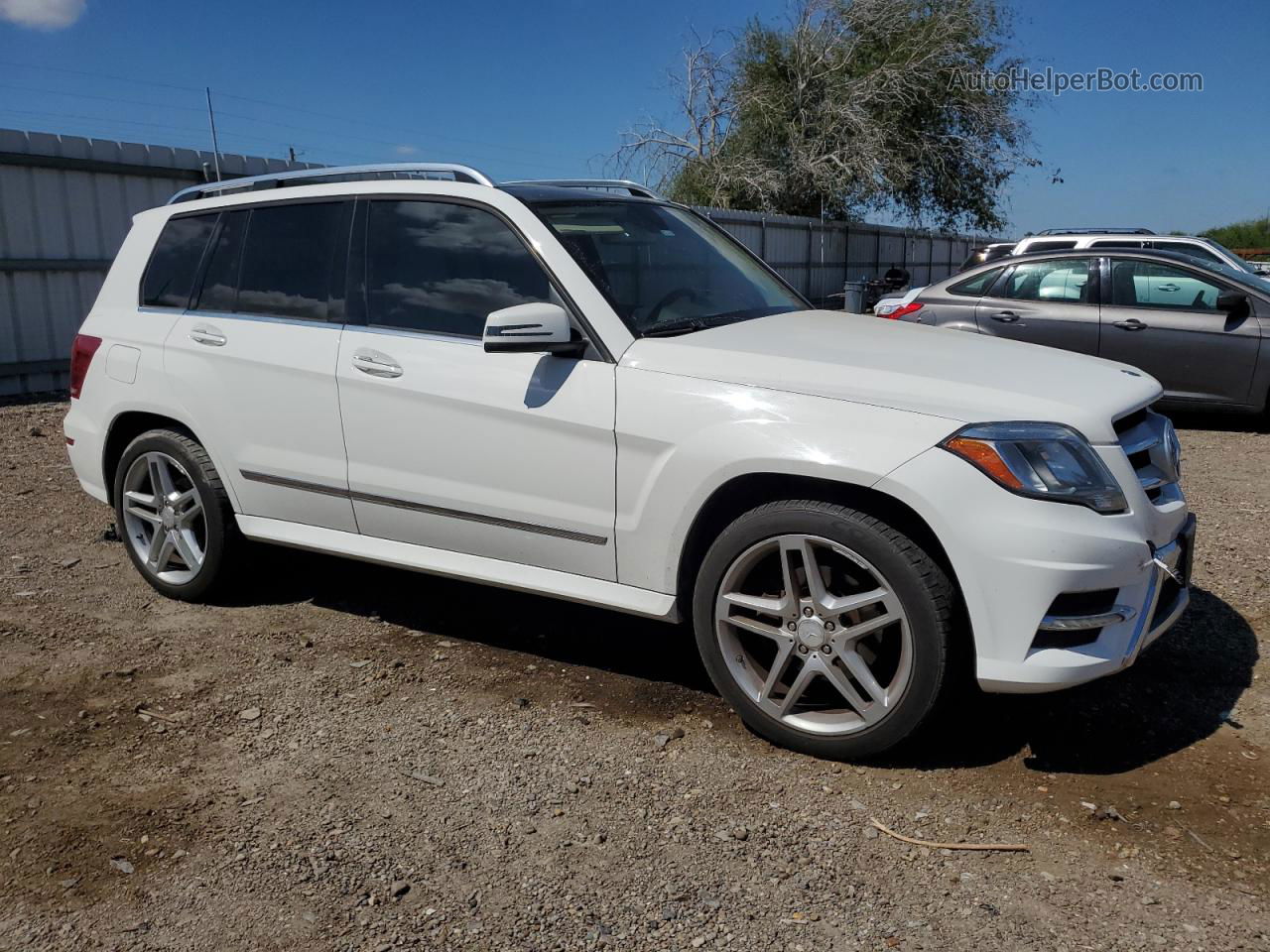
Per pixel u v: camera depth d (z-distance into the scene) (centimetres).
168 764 331
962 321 962
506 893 263
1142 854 276
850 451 305
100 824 296
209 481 450
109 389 478
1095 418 313
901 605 304
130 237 497
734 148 3103
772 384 326
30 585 499
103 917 256
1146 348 888
